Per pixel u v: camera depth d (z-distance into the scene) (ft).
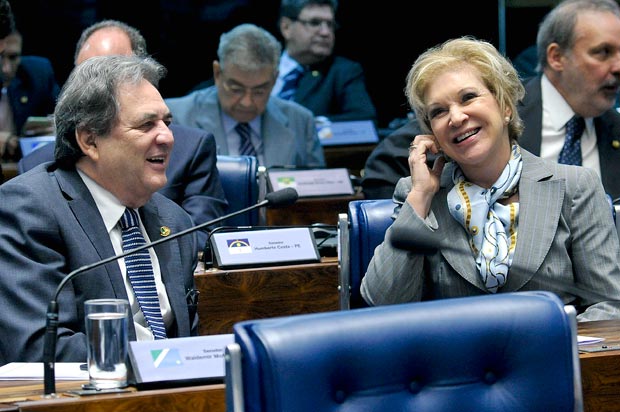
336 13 42.09
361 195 26.18
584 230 15.10
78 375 12.53
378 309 8.89
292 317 8.69
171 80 41.91
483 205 15.02
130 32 24.03
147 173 14.80
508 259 14.80
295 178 26.18
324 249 20.01
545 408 9.05
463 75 14.89
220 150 29.89
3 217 14.57
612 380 12.31
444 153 15.38
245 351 8.41
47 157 21.68
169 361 11.30
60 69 41.60
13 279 14.19
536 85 23.25
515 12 35.17
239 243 19.15
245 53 29.25
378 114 43.01
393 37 42.39
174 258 15.38
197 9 41.75
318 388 8.41
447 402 8.86
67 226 14.51
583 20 22.35
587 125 22.90
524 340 9.05
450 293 15.06
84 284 14.38
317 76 38.47
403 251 14.85
